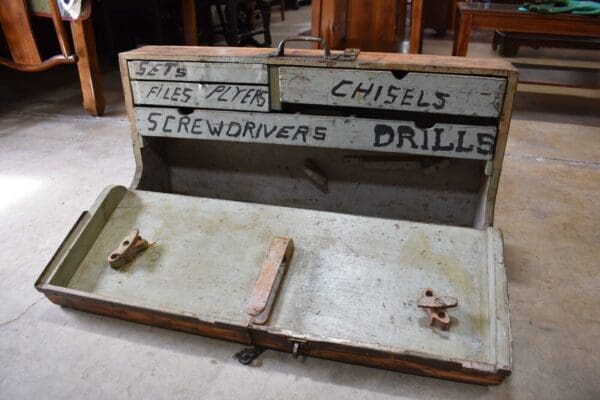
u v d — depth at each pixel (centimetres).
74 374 118
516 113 299
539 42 388
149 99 150
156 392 114
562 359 121
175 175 186
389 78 129
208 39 507
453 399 111
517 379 116
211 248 137
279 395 112
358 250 132
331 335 117
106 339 128
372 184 169
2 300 142
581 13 272
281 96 138
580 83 297
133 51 149
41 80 389
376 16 313
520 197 199
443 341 113
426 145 135
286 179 177
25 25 275
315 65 131
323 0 297
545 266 156
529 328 131
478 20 288
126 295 130
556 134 266
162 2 449
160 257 137
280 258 127
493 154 132
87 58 285
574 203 195
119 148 252
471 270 125
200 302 126
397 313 119
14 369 120
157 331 131
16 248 166
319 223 138
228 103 143
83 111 314
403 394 112
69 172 224
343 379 116
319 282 127
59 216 186
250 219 142
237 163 179
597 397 111
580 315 135
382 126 135
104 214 146
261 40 525
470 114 128
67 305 136
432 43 496
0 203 196
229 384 115
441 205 165
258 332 116
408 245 131
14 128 282
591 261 158
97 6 448
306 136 142
